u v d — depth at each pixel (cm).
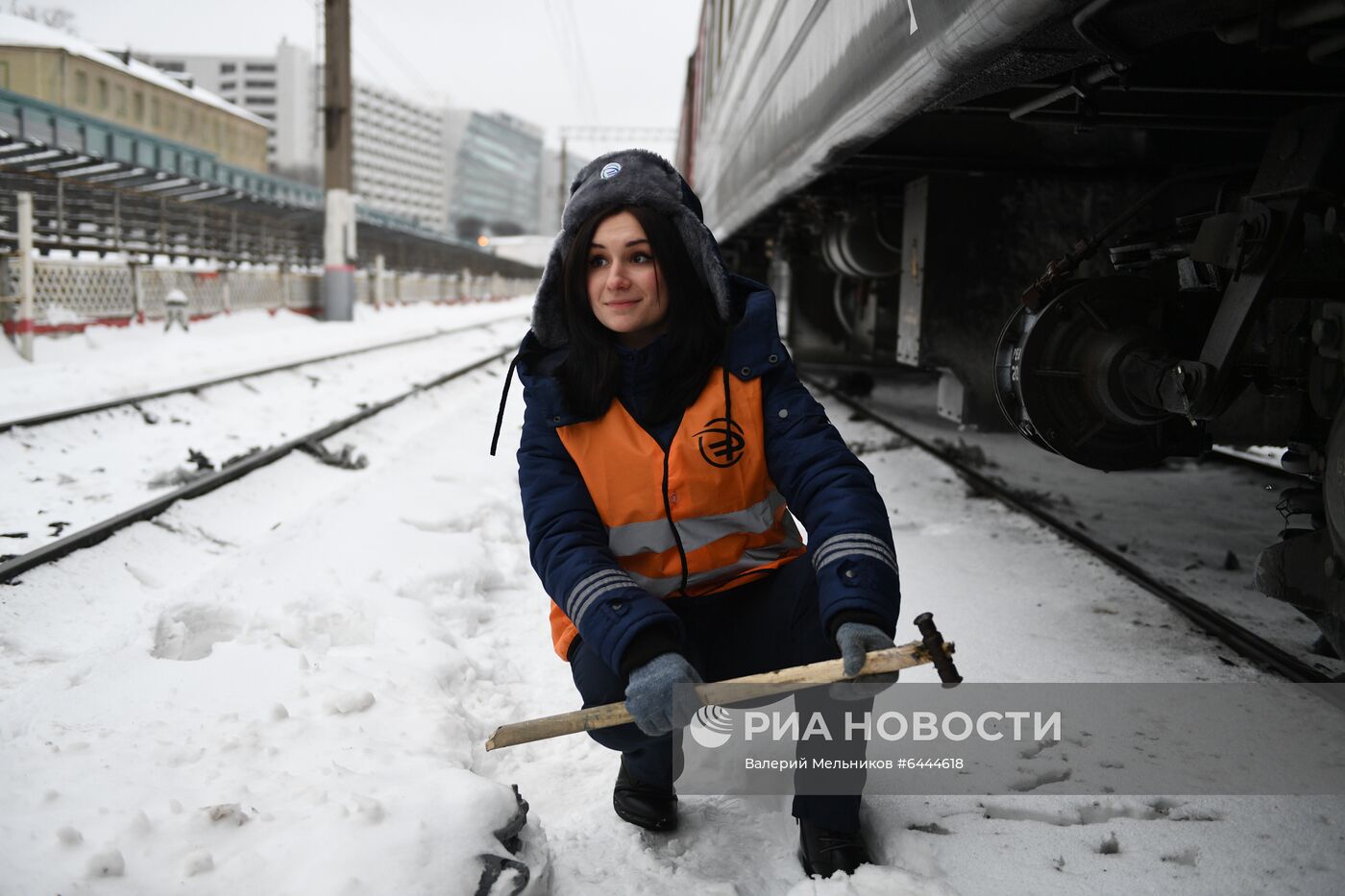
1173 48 307
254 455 684
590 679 204
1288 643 342
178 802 205
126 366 1193
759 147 695
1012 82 290
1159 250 335
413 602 363
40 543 482
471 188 19725
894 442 735
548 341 207
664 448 198
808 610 203
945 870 209
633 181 196
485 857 192
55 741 242
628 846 220
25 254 1188
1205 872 206
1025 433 350
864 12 370
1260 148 466
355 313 2625
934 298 546
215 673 288
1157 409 325
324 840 192
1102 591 391
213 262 2381
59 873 183
